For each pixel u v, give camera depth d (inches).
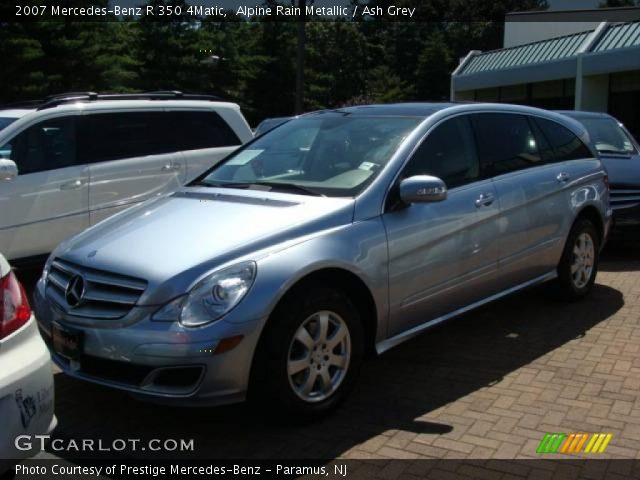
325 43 2039.9
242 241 147.6
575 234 238.2
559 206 227.0
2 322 114.0
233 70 1656.0
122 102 305.7
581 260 244.8
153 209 177.3
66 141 286.0
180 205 175.5
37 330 123.0
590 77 1037.2
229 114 341.4
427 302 179.3
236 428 154.4
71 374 148.3
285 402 145.3
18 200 269.4
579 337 212.8
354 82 2096.5
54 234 280.4
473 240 190.9
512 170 212.4
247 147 214.4
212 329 135.4
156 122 314.2
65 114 287.1
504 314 237.1
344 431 151.9
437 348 205.6
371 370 188.7
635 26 1005.2
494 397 169.8
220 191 183.8
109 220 178.5
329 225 158.4
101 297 145.5
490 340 211.8
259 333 139.9
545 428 153.0
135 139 306.0
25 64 1117.1
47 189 276.8
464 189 192.4
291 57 1804.9
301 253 148.5
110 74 1264.8
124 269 144.7
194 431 153.6
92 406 167.0
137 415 162.1
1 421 108.5
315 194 172.2
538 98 1218.0
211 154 328.5
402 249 169.5
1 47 1071.0
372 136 191.5
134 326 138.6
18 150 272.8
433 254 178.4
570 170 236.4
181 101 326.3
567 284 240.1
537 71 1117.7
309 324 150.5
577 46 1073.5
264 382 143.4
